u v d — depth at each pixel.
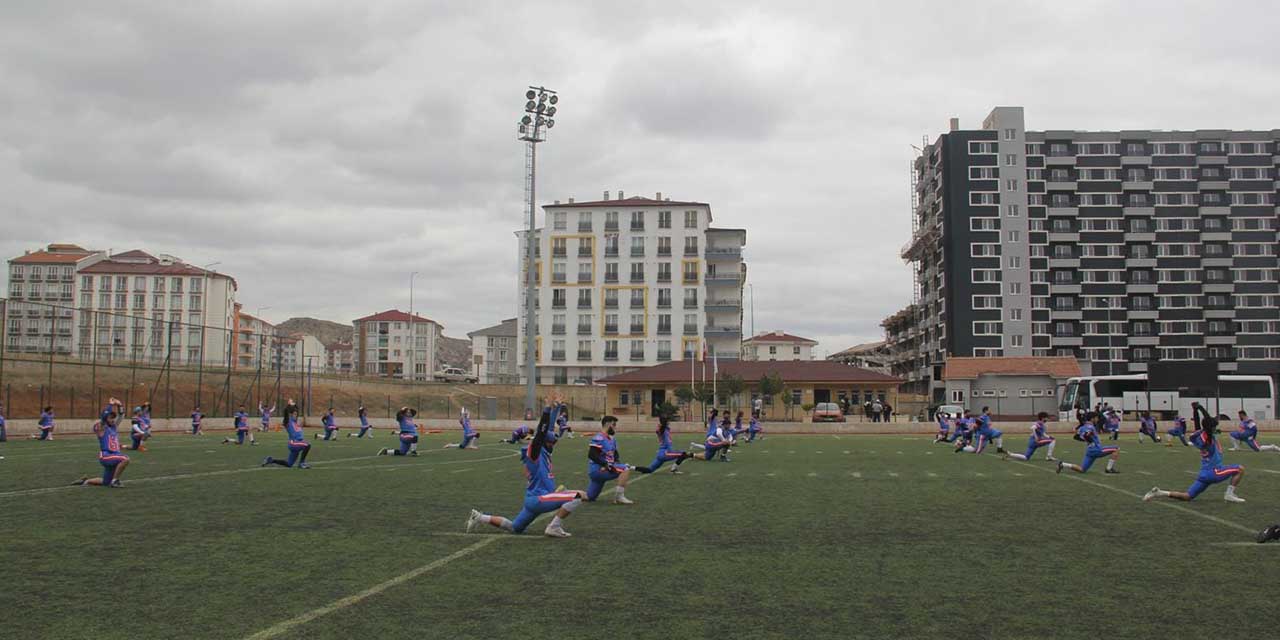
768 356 149.25
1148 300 98.12
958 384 83.12
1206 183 98.50
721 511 14.91
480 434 50.31
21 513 14.09
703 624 7.46
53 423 38.19
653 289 97.44
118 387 51.09
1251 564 10.18
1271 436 49.66
